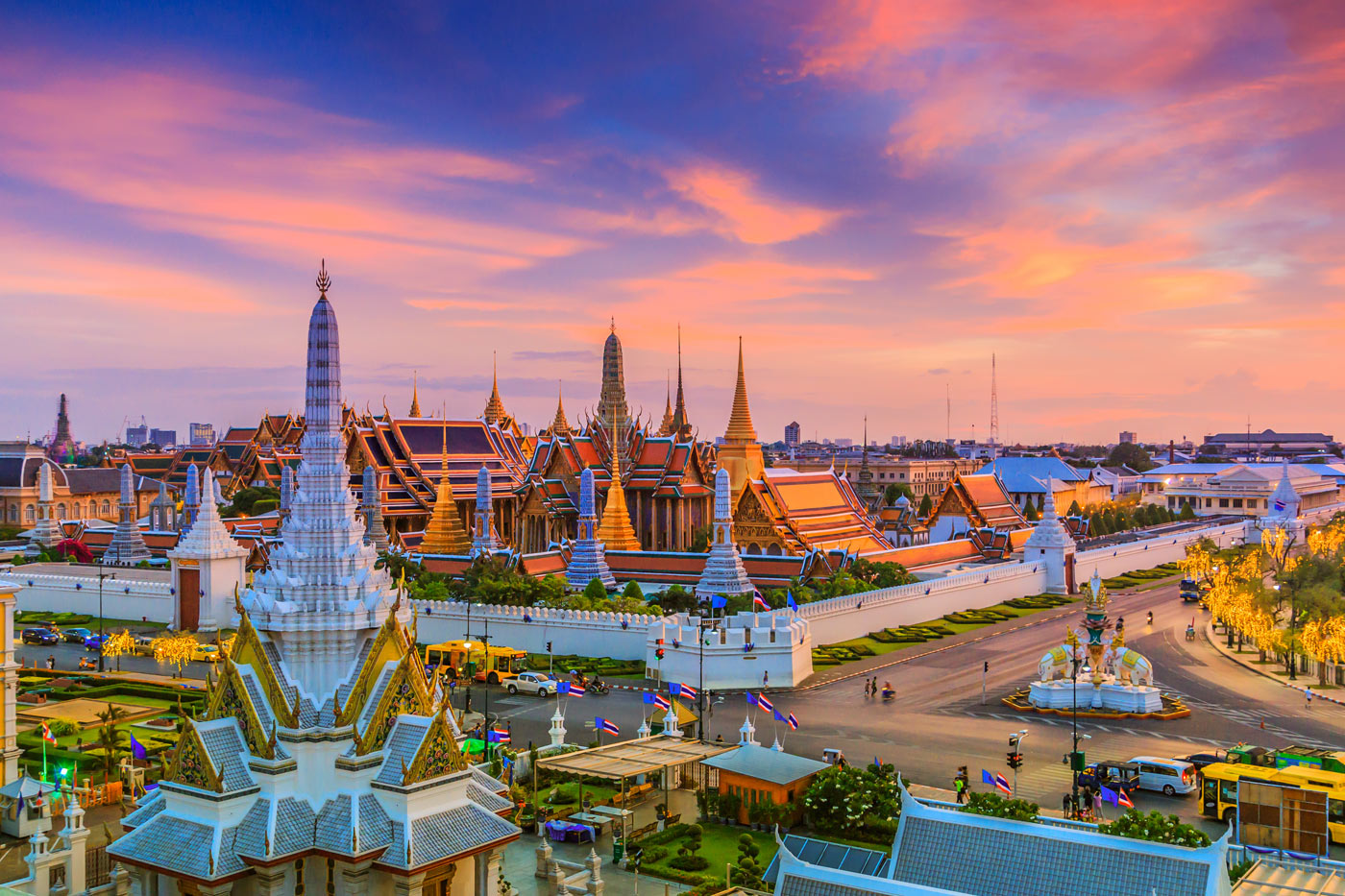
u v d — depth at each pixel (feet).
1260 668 400.06
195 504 632.79
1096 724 315.37
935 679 378.32
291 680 165.27
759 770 233.35
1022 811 186.60
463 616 432.66
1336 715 327.26
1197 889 130.93
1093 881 136.56
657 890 196.03
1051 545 609.01
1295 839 194.49
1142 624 498.28
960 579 531.09
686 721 291.38
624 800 236.22
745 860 199.93
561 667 388.98
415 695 166.61
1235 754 255.70
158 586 503.20
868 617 464.65
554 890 187.83
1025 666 399.24
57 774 258.37
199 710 326.85
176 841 155.53
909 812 150.71
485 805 168.66
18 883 182.80
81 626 494.59
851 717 321.93
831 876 140.77
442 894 159.74
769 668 365.81
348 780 157.79
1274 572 605.31
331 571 173.47
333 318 182.19
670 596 455.63
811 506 633.61
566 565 522.47
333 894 155.84
